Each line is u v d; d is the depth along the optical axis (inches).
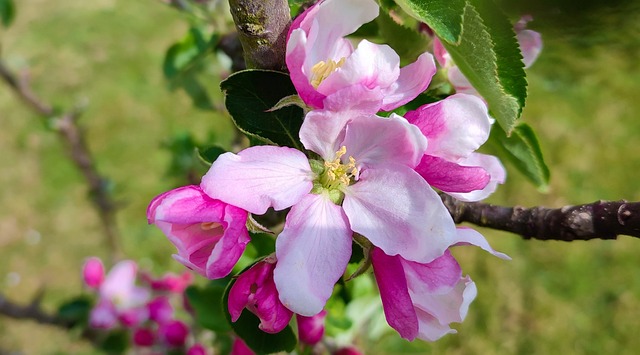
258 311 4.4
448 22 3.9
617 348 19.8
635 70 27.0
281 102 4.4
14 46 31.1
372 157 4.4
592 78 26.9
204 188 4.0
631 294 21.0
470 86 5.6
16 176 25.4
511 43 4.3
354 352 8.5
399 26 5.5
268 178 4.3
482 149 7.3
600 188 23.9
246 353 7.2
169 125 26.8
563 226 5.2
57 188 24.9
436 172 4.4
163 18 33.2
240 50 8.2
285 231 4.3
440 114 4.4
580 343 20.0
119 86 28.9
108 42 31.5
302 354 6.9
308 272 4.2
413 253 4.2
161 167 25.3
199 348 10.1
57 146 26.5
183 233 4.2
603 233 5.1
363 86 4.0
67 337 19.5
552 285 21.3
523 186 23.9
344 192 4.4
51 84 28.9
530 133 6.3
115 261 15.3
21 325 20.0
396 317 4.3
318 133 4.3
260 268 4.5
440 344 20.1
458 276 4.3
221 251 3.9
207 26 9.6
